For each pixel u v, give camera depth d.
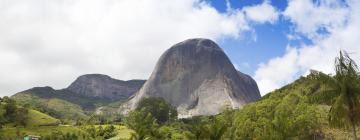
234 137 151.88
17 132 190.12
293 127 109.94
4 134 185.00
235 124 162.50
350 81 55.81
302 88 161.50
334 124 58.31
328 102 59.25
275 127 109.56
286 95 174.50
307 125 117.06
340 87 56.28
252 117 160.38
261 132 132.75
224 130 103.50
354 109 55.72
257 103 190.50
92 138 188.50
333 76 57.56
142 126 140.88
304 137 115.44
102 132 197.88
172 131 180.25
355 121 56.38
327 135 115.62
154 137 137.88
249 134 144.12
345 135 114.50
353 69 56.06
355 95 55.59
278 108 147.62
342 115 56.03
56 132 194.75
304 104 133.50
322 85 59.59
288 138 107.81
